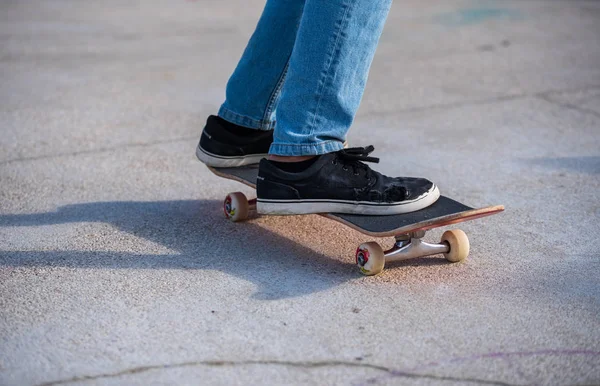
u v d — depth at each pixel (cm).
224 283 255
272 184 267
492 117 459
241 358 211
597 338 222
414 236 266
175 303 242
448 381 200
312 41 251
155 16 768
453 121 452
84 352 214
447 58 604
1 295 246
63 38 670
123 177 364
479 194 342
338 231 302
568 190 345
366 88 524
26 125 443
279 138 263
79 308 238
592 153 395
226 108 301
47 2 842
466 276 262
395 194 265
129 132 434
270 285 254
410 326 228
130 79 546
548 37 669
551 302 244
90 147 408
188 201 335
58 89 519
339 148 266
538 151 400
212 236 296
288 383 200
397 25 726
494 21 738
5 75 551
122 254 279
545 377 202
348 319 232
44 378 202
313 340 220
